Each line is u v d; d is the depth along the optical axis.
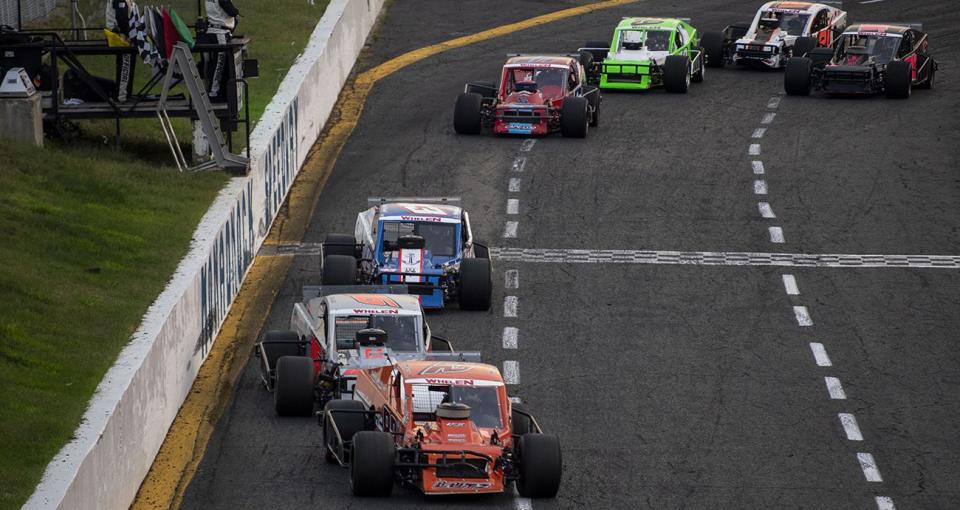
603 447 73.81
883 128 140.38
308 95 133.88
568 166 127.88
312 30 158.50
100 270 84.50
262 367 81.12
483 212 116.19
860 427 77.31
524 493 66.25
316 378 77.19
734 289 99.94
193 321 83.12
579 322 93.12
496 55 168.62
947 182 124.75
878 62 152.25
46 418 61.34
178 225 95.38
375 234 98.12
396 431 66.81
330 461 70.31
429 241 96.69
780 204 119.00
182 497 66.44
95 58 137.12
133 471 66.25
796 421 78.00
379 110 147.00
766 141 135.88
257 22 159.12
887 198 120.69
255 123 120.00
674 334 91.38
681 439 75.19
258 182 110.00
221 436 73.81
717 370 85.44
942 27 185.00
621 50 156.62
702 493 68.38
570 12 191.75
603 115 145.12
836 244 109.88
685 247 108.81
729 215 116.31
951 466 72.38
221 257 94.12
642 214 116.19
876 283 101.44
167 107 112.25
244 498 66.12
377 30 179.25
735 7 196.12
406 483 66.06
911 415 79.19
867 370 85.81
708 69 166.62
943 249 109.06
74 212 93.88
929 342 90.62
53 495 53.81
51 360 69.31
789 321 94.06
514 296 97.81
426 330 82.06
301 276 102.75
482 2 195.62
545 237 110.69
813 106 148.50
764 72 164.75
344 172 127.62
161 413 73.06
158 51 110.62
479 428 66.38
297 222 115.19
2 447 57.81
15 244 85.38
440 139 136.50
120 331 73.44
